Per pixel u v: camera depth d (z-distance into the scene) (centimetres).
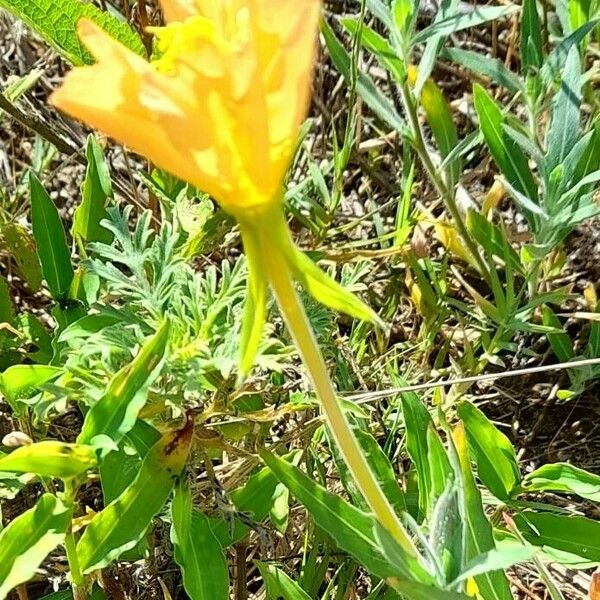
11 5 39
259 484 36
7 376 34
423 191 59
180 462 31
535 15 48
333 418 23
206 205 40
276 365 32
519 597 44
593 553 36
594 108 52
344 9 64
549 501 46
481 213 49
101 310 34
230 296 33
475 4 57
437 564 27
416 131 46
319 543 39
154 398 32
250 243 20
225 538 36
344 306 20
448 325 54
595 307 50
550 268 50
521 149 46
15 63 64
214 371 33
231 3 18
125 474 34
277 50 17
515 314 45
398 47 44
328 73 64
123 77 16
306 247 54
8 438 31
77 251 52
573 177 45
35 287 49
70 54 40
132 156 61
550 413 51
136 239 35
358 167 61
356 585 43
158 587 40
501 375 38
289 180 58
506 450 38
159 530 40
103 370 33
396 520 25
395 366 47
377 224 53
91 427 29
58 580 40
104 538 30
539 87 45
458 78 65
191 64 16
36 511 29
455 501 27
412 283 50
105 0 53
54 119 60
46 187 61
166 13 19
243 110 16
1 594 28
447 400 45
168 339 31
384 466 36
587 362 38
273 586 34
